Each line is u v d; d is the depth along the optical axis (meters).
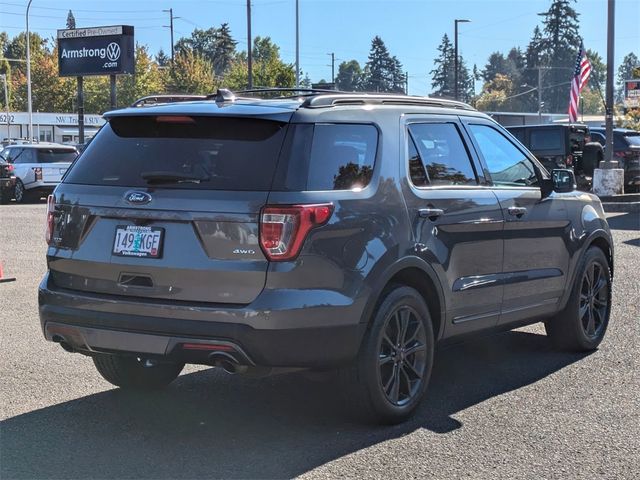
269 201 4.54
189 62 76.81
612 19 21.72
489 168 6.10
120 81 67.56
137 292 4.75
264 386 6.07
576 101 30.48
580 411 5.48
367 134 5.17
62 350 7.03
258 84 52.66
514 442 4.90
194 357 4.61
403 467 4.50
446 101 6.06
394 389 5.15
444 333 5.59
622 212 20.11
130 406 5.57
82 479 4.34
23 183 25.31
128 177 4.94
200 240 4.61
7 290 9.85
